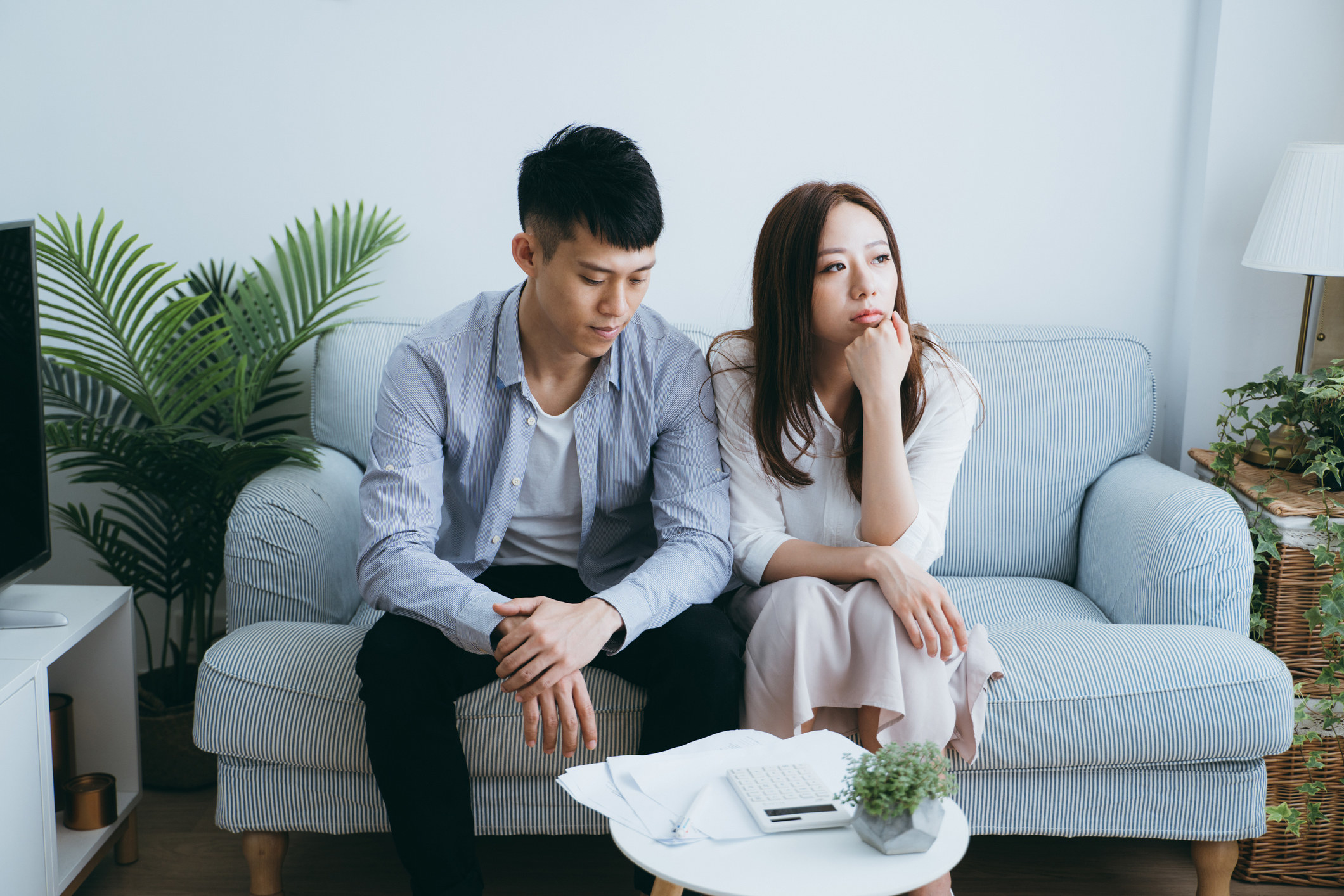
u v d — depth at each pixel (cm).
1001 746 141
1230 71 204
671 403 153
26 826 135
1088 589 189
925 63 213
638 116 214
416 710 132
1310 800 165
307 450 185
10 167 212
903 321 152
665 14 210
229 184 214
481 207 216
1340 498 170
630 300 132
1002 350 196
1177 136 215
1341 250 180
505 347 148
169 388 191
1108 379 196
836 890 89
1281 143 206
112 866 168
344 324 201
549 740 128
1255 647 146
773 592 144
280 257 202
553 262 130
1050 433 194
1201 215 209
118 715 167
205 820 183
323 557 168
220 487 192
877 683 133
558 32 211
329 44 210
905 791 94
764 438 153
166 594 202
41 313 214
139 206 215
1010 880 167
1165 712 140
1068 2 211
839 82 213
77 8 207
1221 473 185
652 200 127
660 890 114
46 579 224
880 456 146
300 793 146
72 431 179
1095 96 214
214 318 188
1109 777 145
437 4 209
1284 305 211
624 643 133
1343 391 171
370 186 215
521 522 158
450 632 132
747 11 211
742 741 118
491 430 152
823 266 147
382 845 176
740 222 218
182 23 209
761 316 152
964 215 218
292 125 213
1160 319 222
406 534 142
